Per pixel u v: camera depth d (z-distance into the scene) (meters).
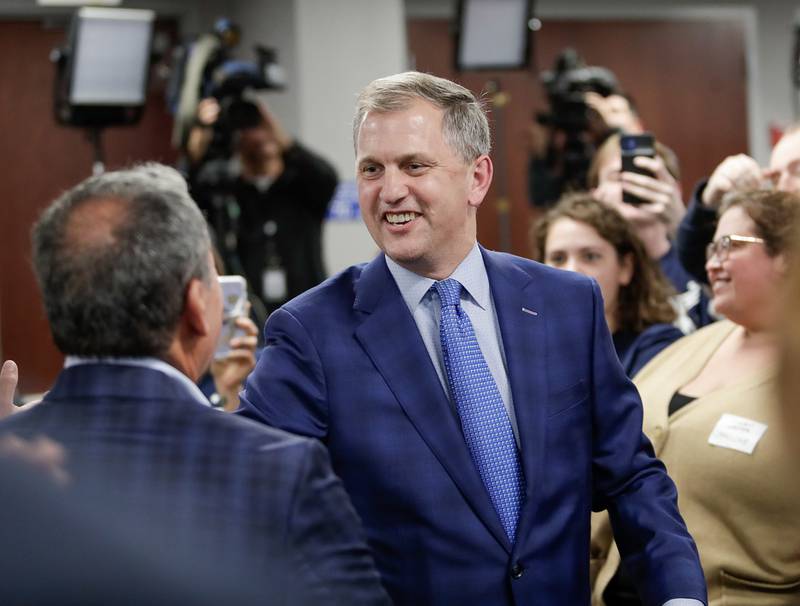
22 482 1.31
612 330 3.13
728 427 2.41
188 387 1.44
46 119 7.41
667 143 8.32
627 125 5.33
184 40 5.86
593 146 5.33
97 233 1.43
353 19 6.91
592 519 2.64
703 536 2.39
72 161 7.45
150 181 1.49
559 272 2.13
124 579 1.26
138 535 1.29
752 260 2.48
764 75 8.44
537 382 2.01
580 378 2.04
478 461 1.97
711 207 3.03
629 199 3.29
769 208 2.50
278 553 1.33
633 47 8.24
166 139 7.57
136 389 1.41
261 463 1.36
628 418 2.07
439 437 1.94
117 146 7.51
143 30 5.63
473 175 2.03
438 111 1.97
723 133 8.41
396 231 1.97
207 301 1.52
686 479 2.43
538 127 5.59
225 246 5.09
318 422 1.96
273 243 5.35
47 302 1.45
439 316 2.03
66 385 1.42
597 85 5.43
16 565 1.27
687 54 8.34
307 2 6.82
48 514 1.29
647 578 2.00
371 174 1.99
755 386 2.44
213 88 5.17
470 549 1.91
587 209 3.12
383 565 1.93
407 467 1.93
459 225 2.00
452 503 1.92
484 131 2.03
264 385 1.97
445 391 2.00
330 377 1.97
